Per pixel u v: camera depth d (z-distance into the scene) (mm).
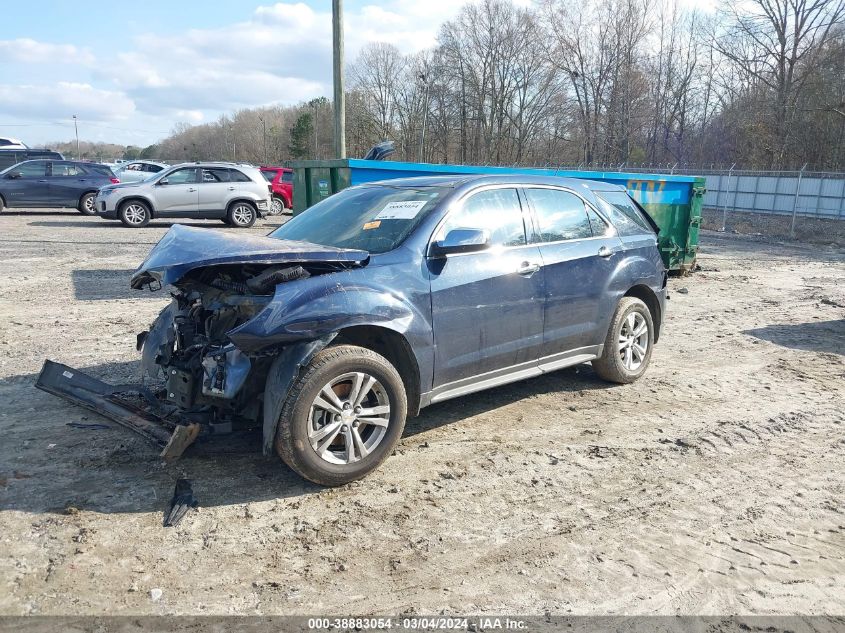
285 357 3748
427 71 63281
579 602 3018
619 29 50375
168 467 4180
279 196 24984
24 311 8289
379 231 4582
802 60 38906
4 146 32500
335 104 12469
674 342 7770
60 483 3941
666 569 3279
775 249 18531
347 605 2957
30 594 2941
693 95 48719
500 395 5738
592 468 4371
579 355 5500
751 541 3545
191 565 3203
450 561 3305
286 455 3750
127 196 18266
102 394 4902
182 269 3725
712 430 5055
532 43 57469
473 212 4770
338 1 12039
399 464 4359
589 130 55000
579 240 5449
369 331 4242
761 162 39406
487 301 4617
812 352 7418
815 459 4598
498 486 4090
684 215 12352
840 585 3184
